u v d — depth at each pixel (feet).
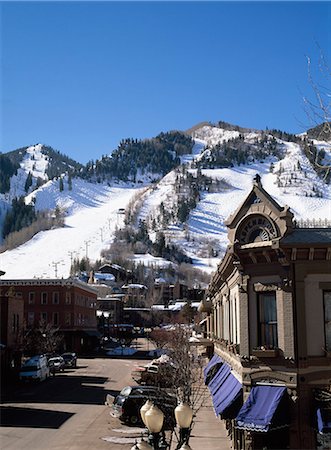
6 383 186.91
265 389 72.38
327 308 73.05
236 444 83.10
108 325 505.25
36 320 327.88
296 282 72.84
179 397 103.09
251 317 75.97
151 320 601.62
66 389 171.63
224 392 84.38
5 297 214.48
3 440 95.76
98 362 290.35
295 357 71.36
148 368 175.22
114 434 102.37
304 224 86.89
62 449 89.40
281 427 68.69
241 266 77.05
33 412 126.52
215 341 131.23
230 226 79.56
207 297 158.40
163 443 51.01
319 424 66.85
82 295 360.89
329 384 70.64
